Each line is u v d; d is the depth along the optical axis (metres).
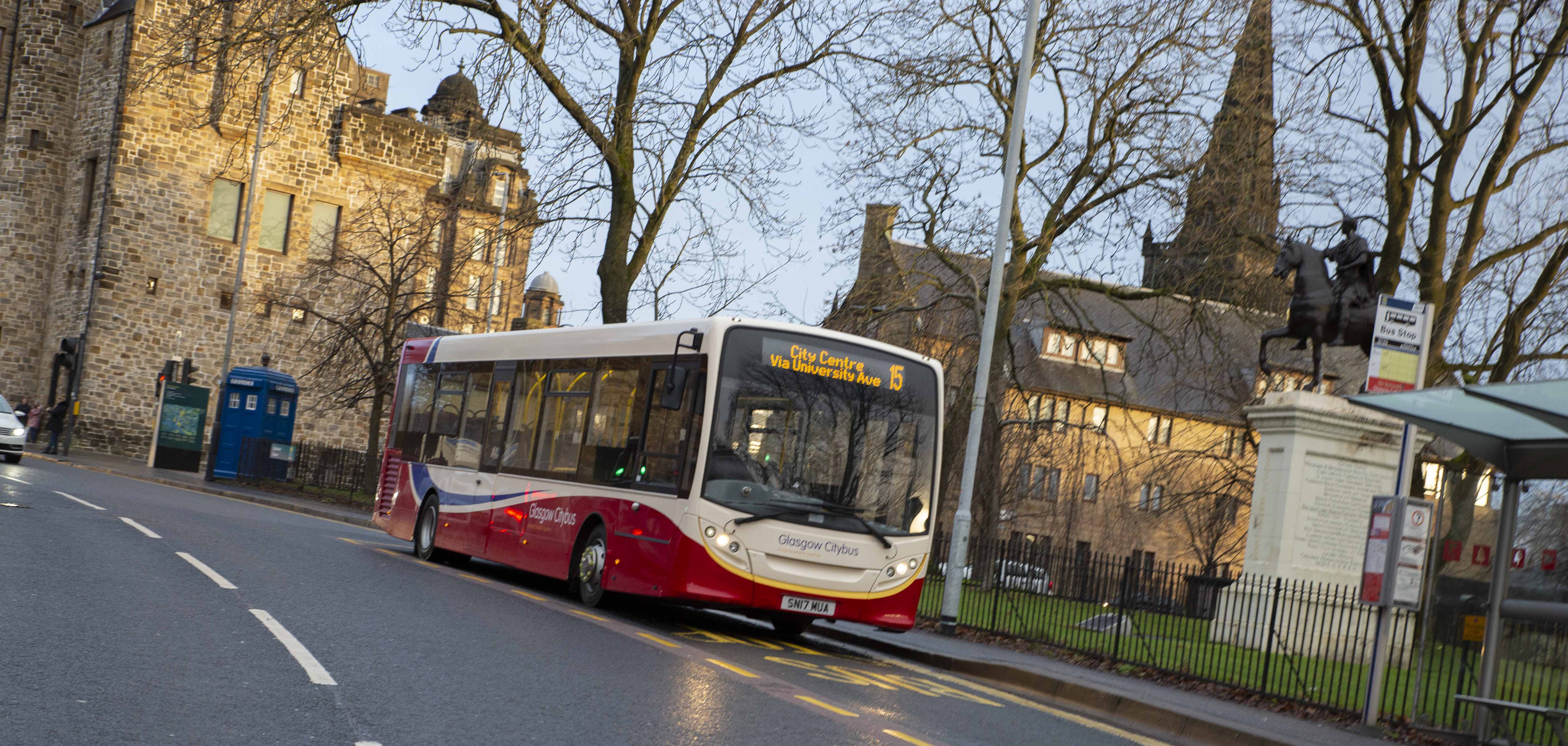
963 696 12.05
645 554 14.40
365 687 8.52
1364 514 18.53
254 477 42.44
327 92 55.81
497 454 18.50
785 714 9.18
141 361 52.59
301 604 12.32
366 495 39.50
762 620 18.53
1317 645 14.66
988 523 32.50
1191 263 29.06
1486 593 12.00
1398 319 11.89
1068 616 17.20
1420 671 12.06
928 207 29.22
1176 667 14.85
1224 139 27.20
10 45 55.56
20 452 36.03
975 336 31.77
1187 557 57.78
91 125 53.94
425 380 21.88
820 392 14.54
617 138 24.83
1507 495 11.16
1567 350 26.95
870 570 14.42
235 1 22.91
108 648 9.06
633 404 15.30
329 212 56.06
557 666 10.25
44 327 55.19
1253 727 11.16
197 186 53.50
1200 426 42.38
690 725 8.31
